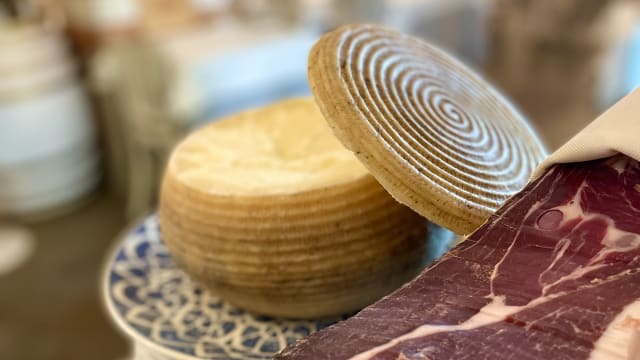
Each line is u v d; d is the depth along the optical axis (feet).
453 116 2.33
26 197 8.53
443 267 1.83
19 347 6.27
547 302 1.68
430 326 1.70
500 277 1.77
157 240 2.99
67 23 8.84
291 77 8.30
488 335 1.65
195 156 2.62
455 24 9.87
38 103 8.00
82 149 8.77
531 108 8.73
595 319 1.62
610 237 1.77
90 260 7.70
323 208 2.27
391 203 2.32
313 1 8.80
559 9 8.42
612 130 1.82
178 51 7.70
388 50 2.41
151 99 7.82
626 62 8.78
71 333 6.45
